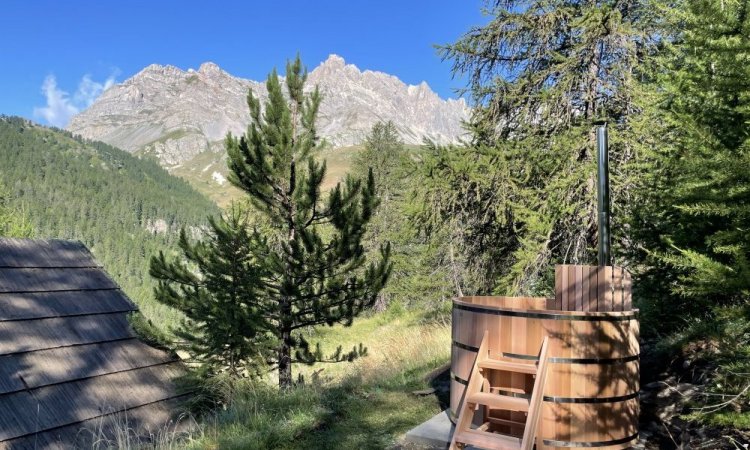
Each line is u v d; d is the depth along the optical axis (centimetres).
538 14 1177
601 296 519
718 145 391
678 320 646
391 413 624
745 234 368
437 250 1353
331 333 1945
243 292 1041
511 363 454
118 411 938
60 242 1304
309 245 1062
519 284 1079
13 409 829
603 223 541
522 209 1050
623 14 1136
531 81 1182
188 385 1024
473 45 1252
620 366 454
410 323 1925
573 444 437
